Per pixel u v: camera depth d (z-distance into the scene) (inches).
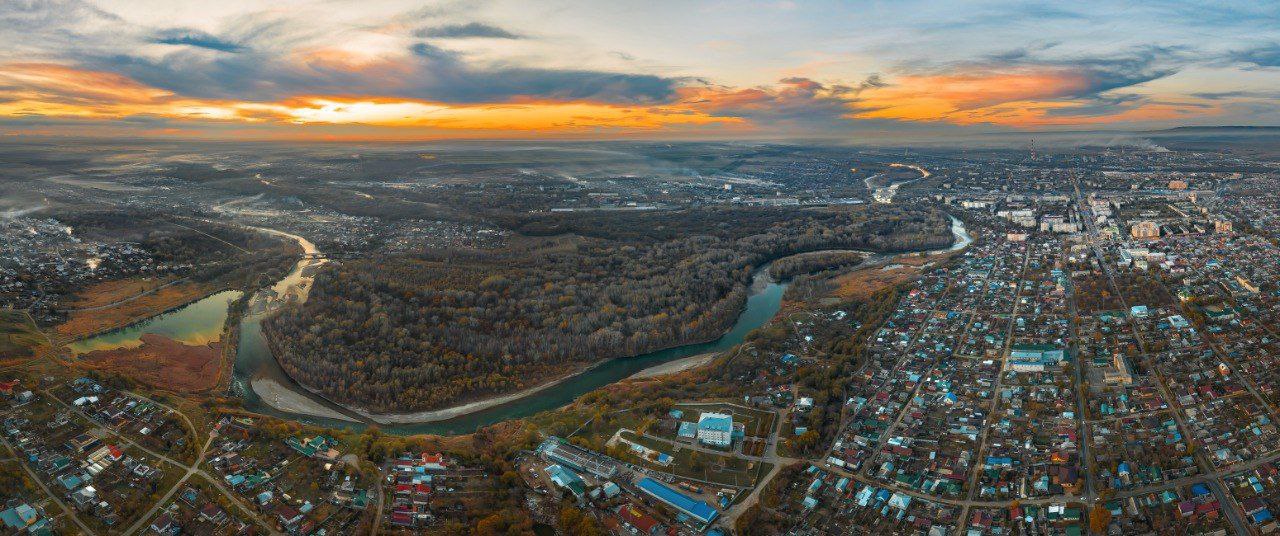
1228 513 7465.6
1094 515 7352.4
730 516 7839.6
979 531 7436.0
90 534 7652.6
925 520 7642.7
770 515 7805.1
